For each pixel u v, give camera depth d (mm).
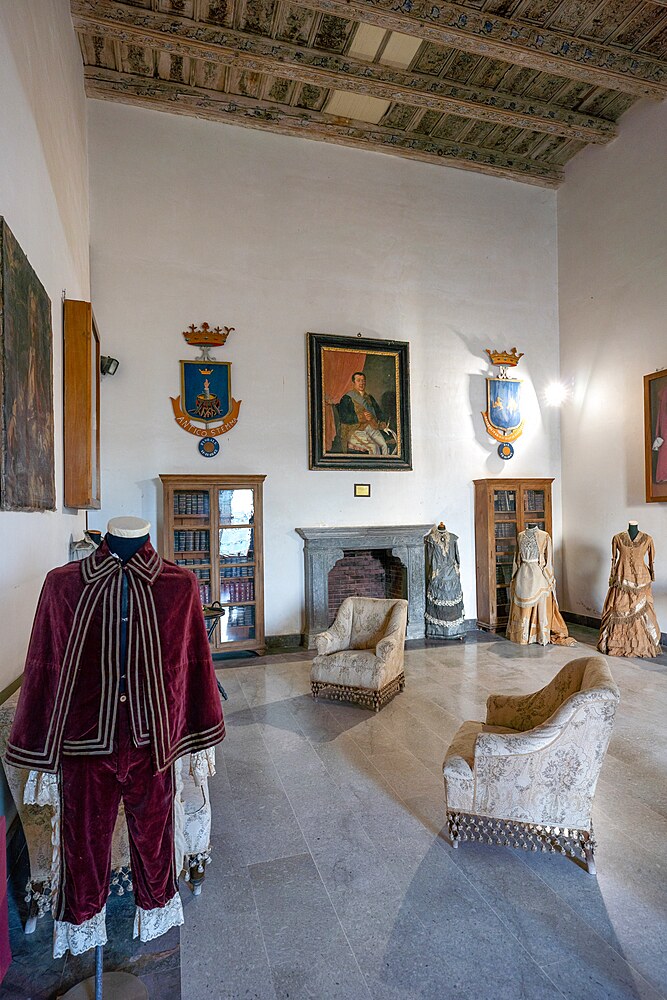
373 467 7574
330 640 5152
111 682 1734
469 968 2088
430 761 3828
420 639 7488
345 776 3625
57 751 1696
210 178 6992
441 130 7844
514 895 2492
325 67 6422
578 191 8367
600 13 5980
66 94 4621
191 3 5727
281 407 7215
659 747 4000
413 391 7879
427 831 3012
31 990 2014
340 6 5473
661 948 2182
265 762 3828
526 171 8422
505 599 8078
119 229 6613
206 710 1970
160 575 1873
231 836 2971
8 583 2486
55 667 1748
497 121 7332
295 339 7305
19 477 2557
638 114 7363
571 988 1995
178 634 1870
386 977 2051
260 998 1964
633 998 1952
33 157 3123
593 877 2613
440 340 8055
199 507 6582
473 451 8195
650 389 7148
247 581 6781
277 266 7246
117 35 5738
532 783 2709
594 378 8125
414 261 7941
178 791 1954
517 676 5770
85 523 5672
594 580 8148
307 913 2389
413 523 7816
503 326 8438
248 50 6105
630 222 7516
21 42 2891
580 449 8383
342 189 7586
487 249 8367
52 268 3703
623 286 7625
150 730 1770
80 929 1793
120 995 1953
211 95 6891
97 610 1754
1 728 2291
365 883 2582
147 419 6645
